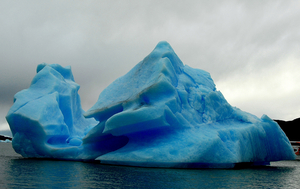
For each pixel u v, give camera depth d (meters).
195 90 16.03
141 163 12.34
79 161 15.83
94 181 8.12
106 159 13.30
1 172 9.64
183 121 13.77
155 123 12.89
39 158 17.23
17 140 17.05
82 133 23.28
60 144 18.08
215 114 15.18
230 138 13.50
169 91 13.86
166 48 17.00
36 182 7.71
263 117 16.27
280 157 15.63
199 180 8.64
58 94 19.17
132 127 13.13
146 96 13.75
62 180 8.19
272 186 8.19
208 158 12.00
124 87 16.72
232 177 9.64
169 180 8.48
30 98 17.62
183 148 12.23
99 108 16.03
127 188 7.11
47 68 20.53
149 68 15.96
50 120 16.80
